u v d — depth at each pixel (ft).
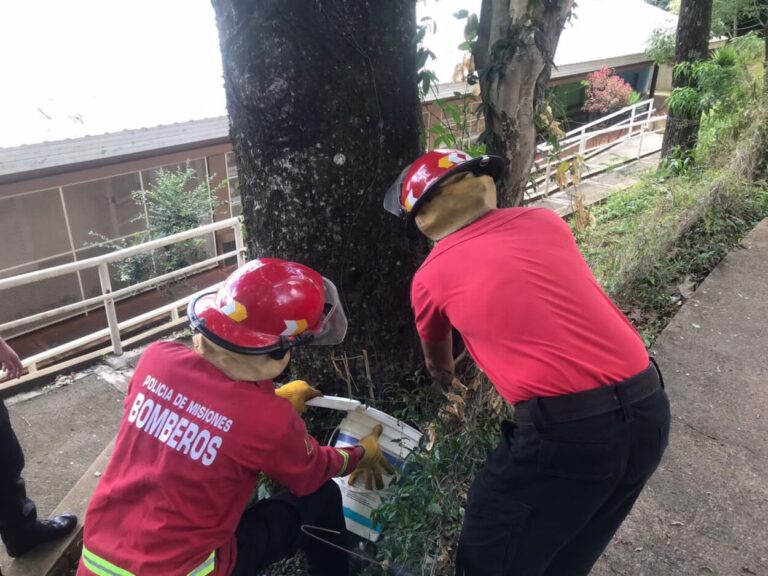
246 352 5.48
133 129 21.65
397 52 7.61
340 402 7.41
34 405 13.41
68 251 25.79
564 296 5.43
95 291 26.94
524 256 5.57
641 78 61.57
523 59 8.43
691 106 25.76
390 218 8.11
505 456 5.74
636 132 48.73
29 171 20.44
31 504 8.38
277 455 5.64
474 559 5.93
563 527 5.54
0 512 7.99
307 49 7.01
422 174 6.25
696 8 26.37
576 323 5.35
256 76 7.17
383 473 7.50
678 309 14.43
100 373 14.82
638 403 5.32
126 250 15.49
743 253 16.75
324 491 6.93
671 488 9.17
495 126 8.96
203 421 5.41
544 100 9.02
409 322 8.81
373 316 8.47
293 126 7.34
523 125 8.87
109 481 5.63
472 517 5.93
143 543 5.24
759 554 8.05
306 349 8.63
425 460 7.04
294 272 5.74
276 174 7.69
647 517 8.67
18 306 24.85
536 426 5.28
